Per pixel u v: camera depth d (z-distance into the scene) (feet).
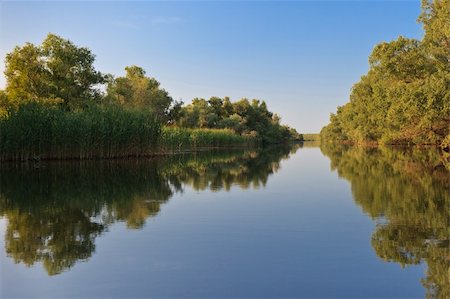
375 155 179.83
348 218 46.39
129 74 304.09
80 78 185.47
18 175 90.74
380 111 212.84
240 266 30.48
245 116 432.66
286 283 27.22
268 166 125.59
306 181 83.87
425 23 184.03
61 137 128.88
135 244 36.35
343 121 387.14
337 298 25.02
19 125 119.03
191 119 325.83
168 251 34.19
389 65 195.72
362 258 32.04
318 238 37.93
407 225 42.39
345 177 90.27
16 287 26.86
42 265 30.96
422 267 29.89
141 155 156.35
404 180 80.12
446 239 36.88
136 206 55.16
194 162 140.67
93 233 40.29
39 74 169.17
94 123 135.13
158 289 26.37
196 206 54.80
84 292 26.02
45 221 45.96
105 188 72.43
